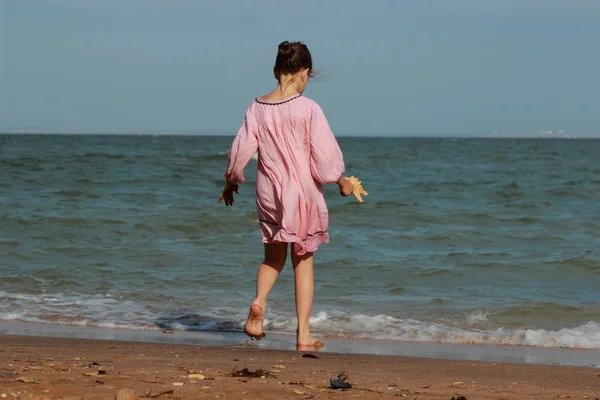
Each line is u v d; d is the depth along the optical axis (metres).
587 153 56.09
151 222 11.56
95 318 5.77
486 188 20.73
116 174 23.09
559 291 7.33
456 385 3.25
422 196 18.41
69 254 9.04
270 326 5.54
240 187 19.36
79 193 16.47
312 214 4.01
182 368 3.33
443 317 6.05
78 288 7.03
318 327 5.53
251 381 2.96
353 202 15.41
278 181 3.95
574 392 3.19
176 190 18.28
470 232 11.62
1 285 7.10
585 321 5.97
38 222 11.34
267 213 4.04
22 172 22.72
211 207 14.16
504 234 11.47
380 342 5.05
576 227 12.60
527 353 4.77
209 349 4.27
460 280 7.88
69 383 2.73
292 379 3.11
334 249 9.92
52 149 48.09
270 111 3.94
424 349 4.82
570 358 4.60
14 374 2.88
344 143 100.69
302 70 4.00
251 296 6.75
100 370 3.11
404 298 6.84
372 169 31.45
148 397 2.53
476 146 82.81
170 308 6.21
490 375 3.63
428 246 10.48
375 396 2.76
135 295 6.73
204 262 8.61
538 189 20.27
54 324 5.52
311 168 3.95
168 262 8.60
